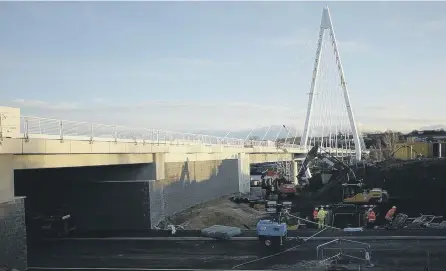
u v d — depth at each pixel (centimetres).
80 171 3600
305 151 10288
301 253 2464
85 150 2770
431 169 5003
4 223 2108
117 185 3553
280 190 5703
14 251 2153
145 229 3466
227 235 2881
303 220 3650
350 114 10050
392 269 2077
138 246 2788
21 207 2225
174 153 4197
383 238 2745
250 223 4153
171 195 4103
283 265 2231
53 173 3600
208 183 5397
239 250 2591
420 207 4444
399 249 2456
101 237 3142
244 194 6419
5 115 2147
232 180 6494
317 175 6078
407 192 4934
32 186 3612
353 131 9944
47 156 2506
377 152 12338
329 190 5406
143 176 3659
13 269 2130
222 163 6066
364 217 3859
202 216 4022
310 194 5659
